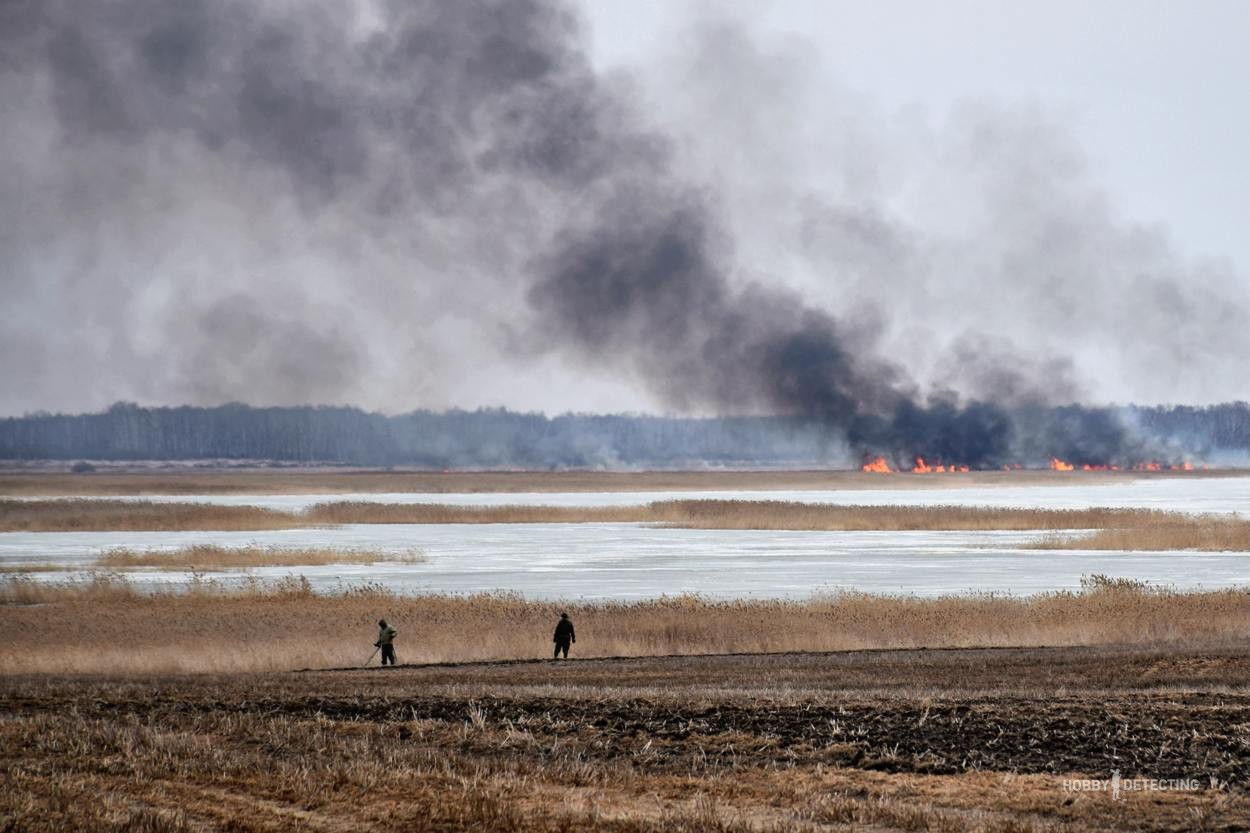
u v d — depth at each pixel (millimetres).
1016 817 49469
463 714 74062
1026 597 167875
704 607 155000
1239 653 107000
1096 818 49406
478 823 48938
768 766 59469
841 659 110375
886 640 127375
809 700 75875
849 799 52406
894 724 67250
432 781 56250
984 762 59344
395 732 69438
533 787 55344
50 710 79125
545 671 103500
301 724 71812
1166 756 59844
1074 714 69062
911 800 52750
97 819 49219
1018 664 102875
